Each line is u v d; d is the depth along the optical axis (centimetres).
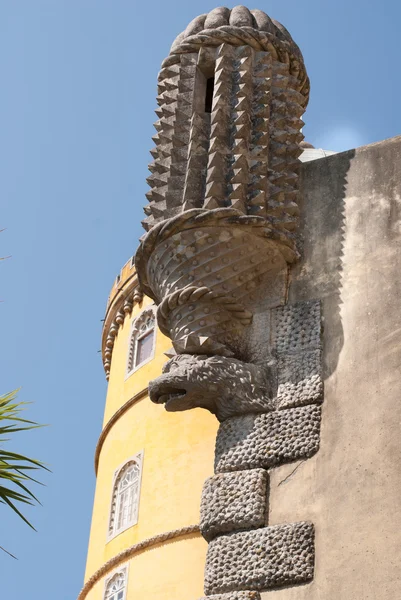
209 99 1413
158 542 2958
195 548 2886
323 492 1144
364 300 1240
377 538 1089
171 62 1436
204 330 1251
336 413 1182
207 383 1224
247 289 1282
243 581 1129
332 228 1307
